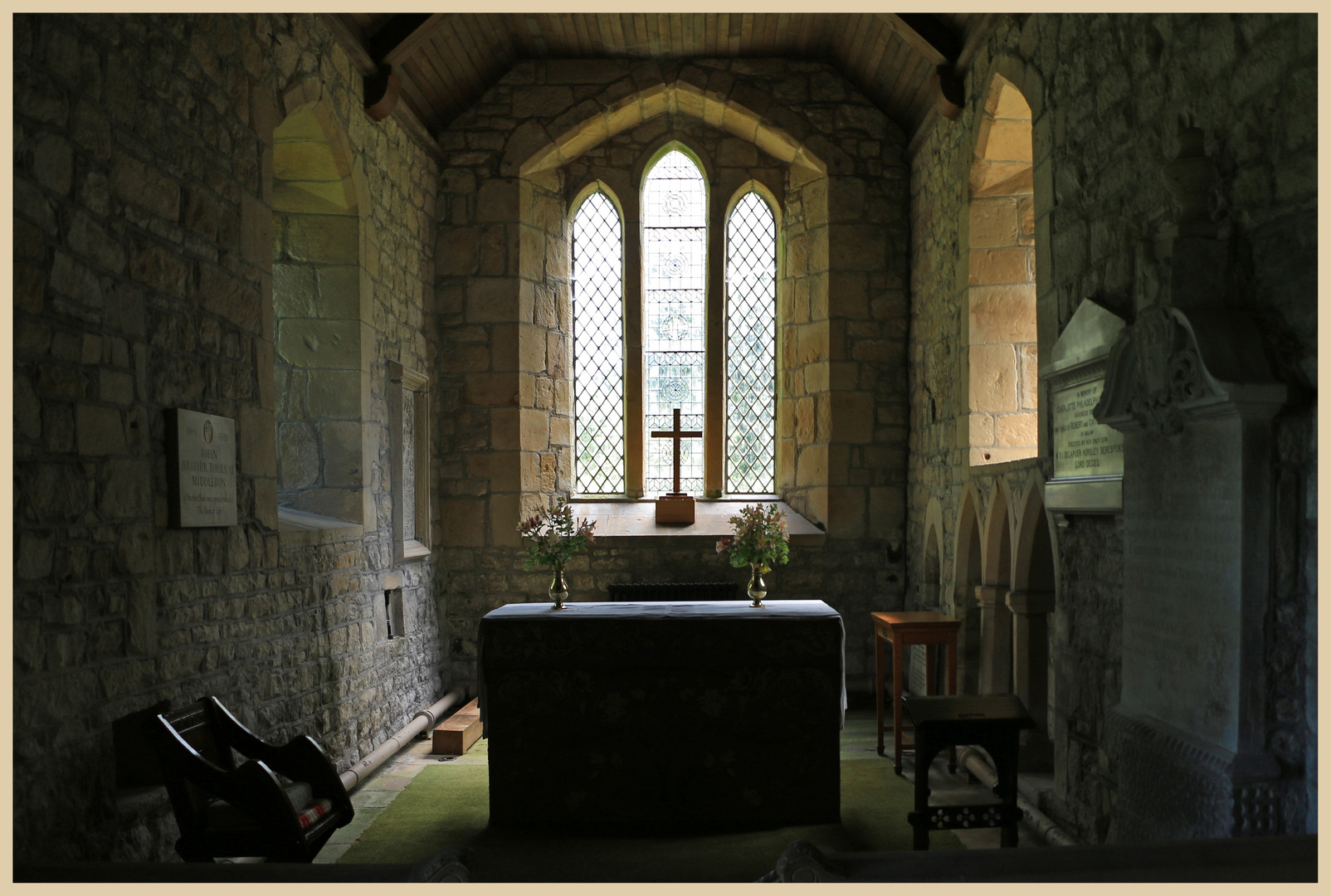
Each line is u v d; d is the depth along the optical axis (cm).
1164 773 306
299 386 577
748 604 506
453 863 219
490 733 459
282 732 454
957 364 616
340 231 585
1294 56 266
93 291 321
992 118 546
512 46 741
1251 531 272
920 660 688
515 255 757
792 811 453
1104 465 381
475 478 754
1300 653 269
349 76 572
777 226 816
